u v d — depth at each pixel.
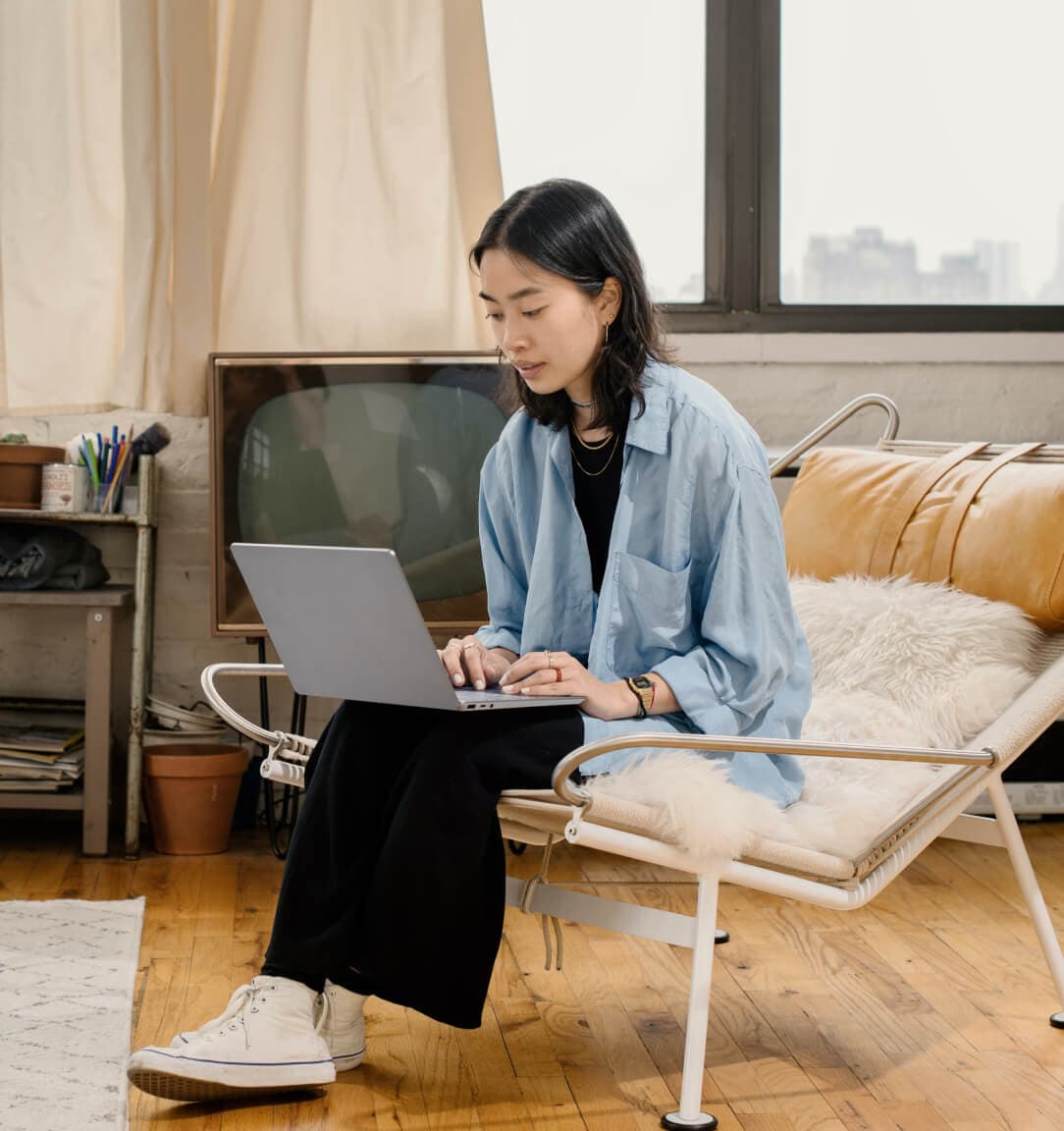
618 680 1.71
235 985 2.09
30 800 2.86
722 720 1.69
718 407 1.76
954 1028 1.93
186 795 2.90
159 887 2.66
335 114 3.04
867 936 2.36
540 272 1.66
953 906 2.53
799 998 2.05
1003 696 1.93
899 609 2.10
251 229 3.04
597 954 2.27
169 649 3.21
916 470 2.29
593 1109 1.65
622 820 1.54
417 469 2.82
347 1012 1.74
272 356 2.79
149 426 3.14
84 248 3.06
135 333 2.96
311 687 1.70
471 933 1.60
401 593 1.49
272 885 2.70
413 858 1.56
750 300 3.36
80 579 2.91
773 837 1.64
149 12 2.92
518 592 1.97
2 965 2.12
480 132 3.07
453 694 1.53
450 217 3.04
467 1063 1.79
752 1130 1.60
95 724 2.86
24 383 3.06
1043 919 1.93
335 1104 1.65
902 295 3.43
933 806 1.78
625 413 1.75
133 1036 1.87
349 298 3.05
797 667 1.84
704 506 1.73
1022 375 3.36
